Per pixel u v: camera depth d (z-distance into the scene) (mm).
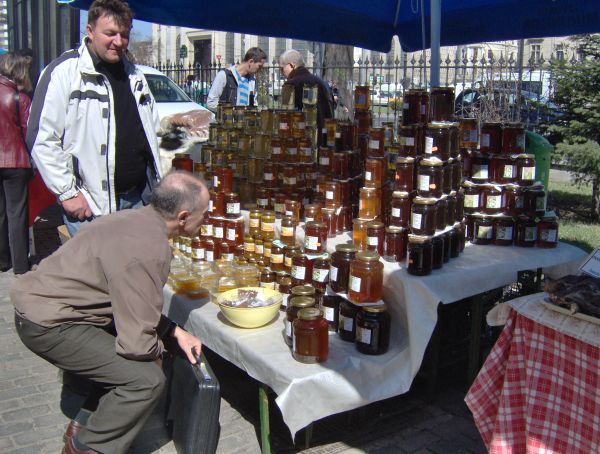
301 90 5633
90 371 2584
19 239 5672
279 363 2826
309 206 3523
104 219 2656
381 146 3363
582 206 9508
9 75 5430
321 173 3758
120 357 2570
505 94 9578
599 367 2145
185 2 4500
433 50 4031
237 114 4539
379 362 2885
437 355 3498
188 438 2629
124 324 2504
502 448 2432
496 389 2547
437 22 3986
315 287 3260
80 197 3553
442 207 3086
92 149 3557
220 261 3887
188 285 3662
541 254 3447
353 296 2994
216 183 3971
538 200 3543
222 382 3846
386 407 3510
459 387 3754
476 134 3654
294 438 2887
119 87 3605
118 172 3668
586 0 4465
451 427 3307
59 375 3883
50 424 3311
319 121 5430
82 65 3461
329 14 5520
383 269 3047
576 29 4598
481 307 3455
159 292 2559
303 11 5277
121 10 3385
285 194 3910
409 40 5977
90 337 2600
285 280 3438
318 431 3270
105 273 2516
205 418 2604
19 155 5484
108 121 3561
